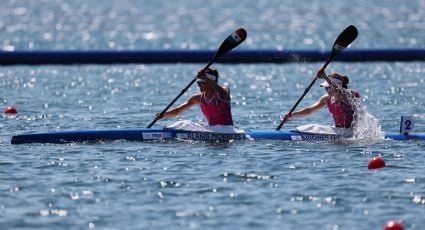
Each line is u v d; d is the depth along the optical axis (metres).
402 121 63.88
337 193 47.84
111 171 52.75
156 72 111.12
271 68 116.00
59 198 46.72
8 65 117.94
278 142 62.00
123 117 75.50
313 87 97.62
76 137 61.84
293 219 43.22
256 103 85.12
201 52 121.12
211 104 63.25
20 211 44.31
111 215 43.75
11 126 69.81
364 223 42.56
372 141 62.56
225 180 50.62
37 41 173.62
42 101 84.81
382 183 49.97
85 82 100.69
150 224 42.38
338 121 63.94
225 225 42.25
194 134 62.81
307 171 52.88
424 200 46.44
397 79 104.19
